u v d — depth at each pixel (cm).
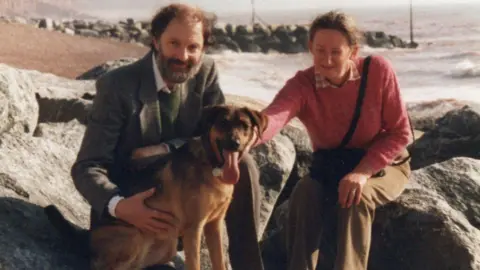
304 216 393
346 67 392
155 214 337
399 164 425
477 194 482
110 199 342
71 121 573
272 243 486
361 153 409
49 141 463
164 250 369
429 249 423
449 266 415
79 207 423
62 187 428
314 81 406
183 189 337
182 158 345
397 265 436
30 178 409
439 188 479
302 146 587
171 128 374
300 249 391
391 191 410
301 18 16725
